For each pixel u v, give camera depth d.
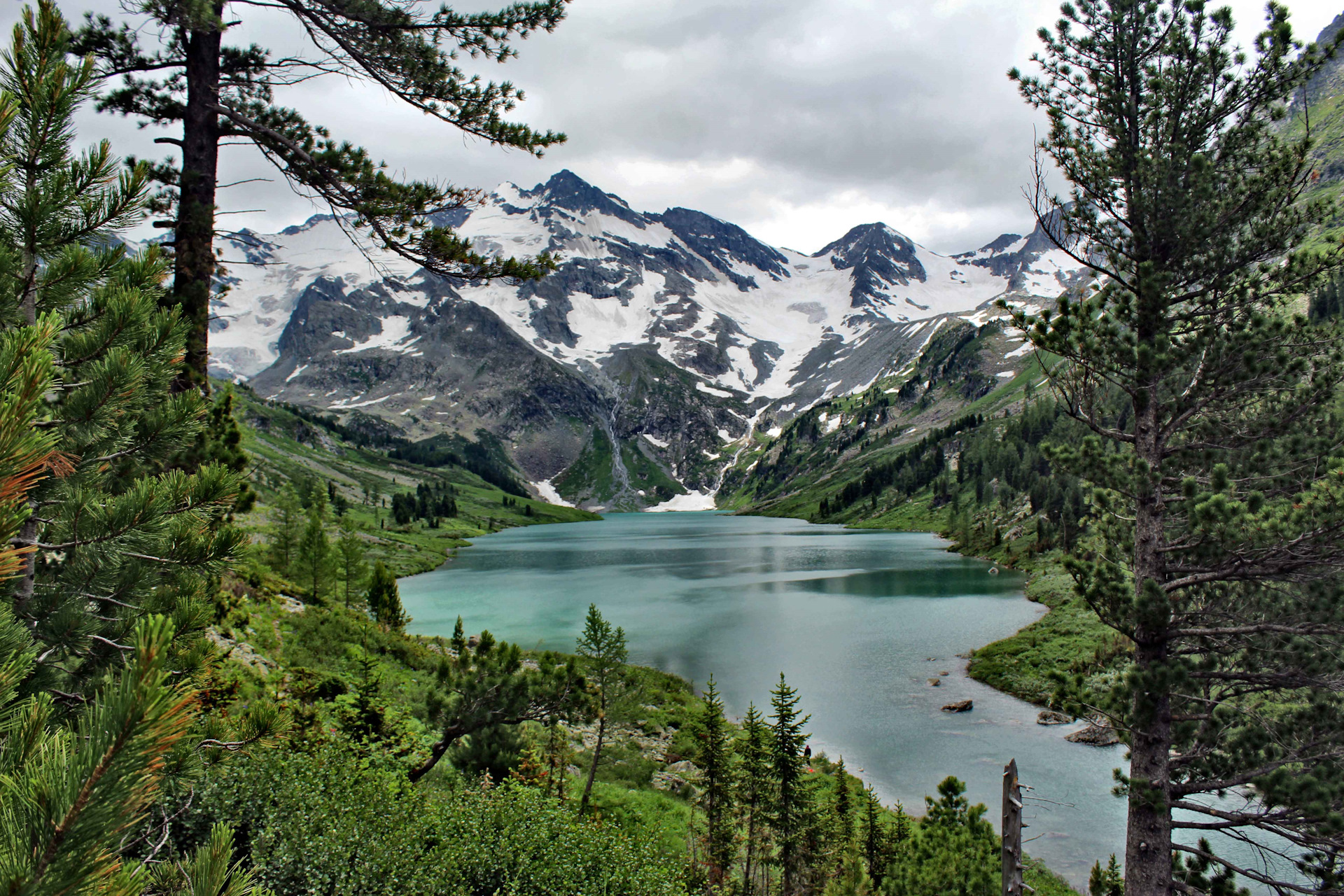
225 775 11.36
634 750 35.19
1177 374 14.78
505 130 14.31
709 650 63.53
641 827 24.22
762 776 25.59
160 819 9.54
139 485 6.27
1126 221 15.38
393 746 19.41
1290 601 13.56
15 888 2.32
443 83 13.48
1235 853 26.28
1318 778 12.52
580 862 14.54
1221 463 13.77
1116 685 13.84
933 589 94.62
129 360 5.78
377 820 12.88
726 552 161.38
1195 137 14.66
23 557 5.92
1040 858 28.27
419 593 102.12
